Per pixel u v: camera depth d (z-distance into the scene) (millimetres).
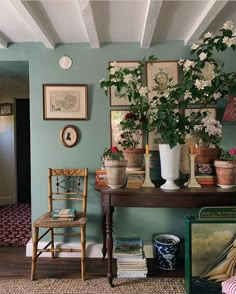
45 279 1939
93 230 2342
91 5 1619
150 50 2254
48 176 2230
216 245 1753
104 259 2270
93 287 1822
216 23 1947
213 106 2213
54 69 2291
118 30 2027
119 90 2016
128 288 1811
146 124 2086
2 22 1896
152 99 2127
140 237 2324
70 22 1888
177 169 1848
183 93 1795
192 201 1744
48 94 2291
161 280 1919
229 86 1977
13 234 2883
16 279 1943
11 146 4172
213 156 1944
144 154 2023
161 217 2318
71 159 2328
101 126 2305
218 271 1743
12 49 2291
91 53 2279
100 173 2027
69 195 2342
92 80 2291
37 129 2320
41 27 1888
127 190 1789
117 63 2256
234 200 1737
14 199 4207
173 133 1791
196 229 1758
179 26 1975
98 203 2332
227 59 2225
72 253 2326
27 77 3121
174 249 2080
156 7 1597
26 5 1572
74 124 2314
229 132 2250
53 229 2326
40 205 2354
